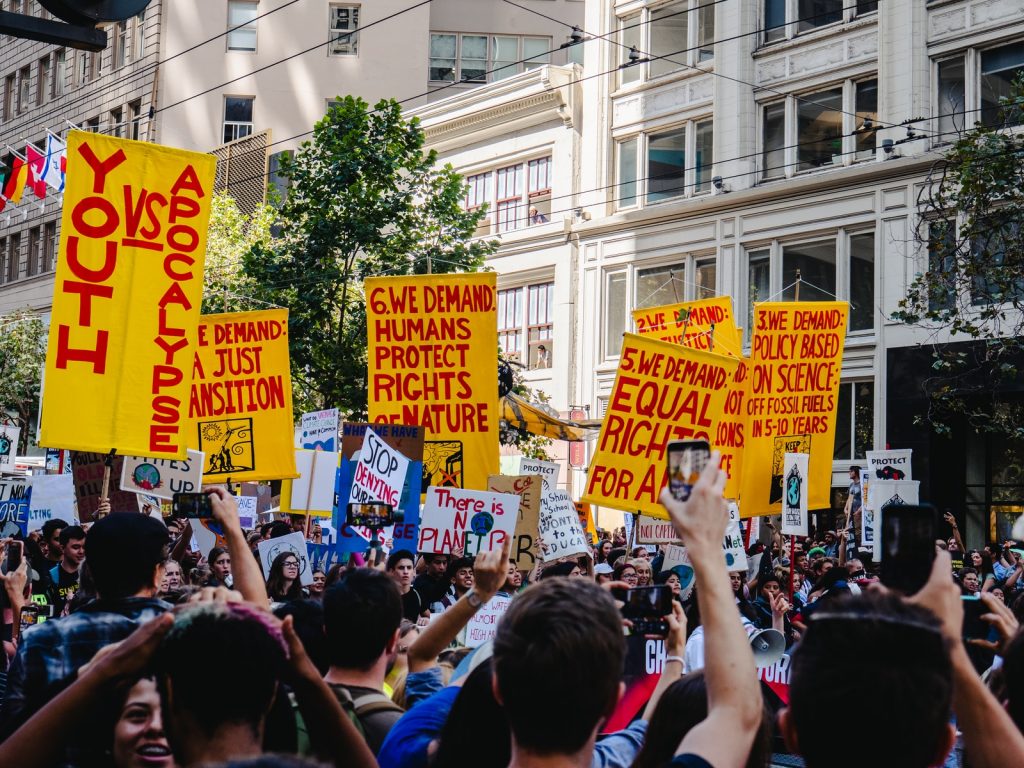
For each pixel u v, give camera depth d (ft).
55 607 34.12
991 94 92.27
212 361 42.52
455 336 43.86
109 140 30.89
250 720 9.79
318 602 17.17
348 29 159.53
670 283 111.14
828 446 52.01
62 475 45.19
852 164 99.14
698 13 110.52
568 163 119.03
